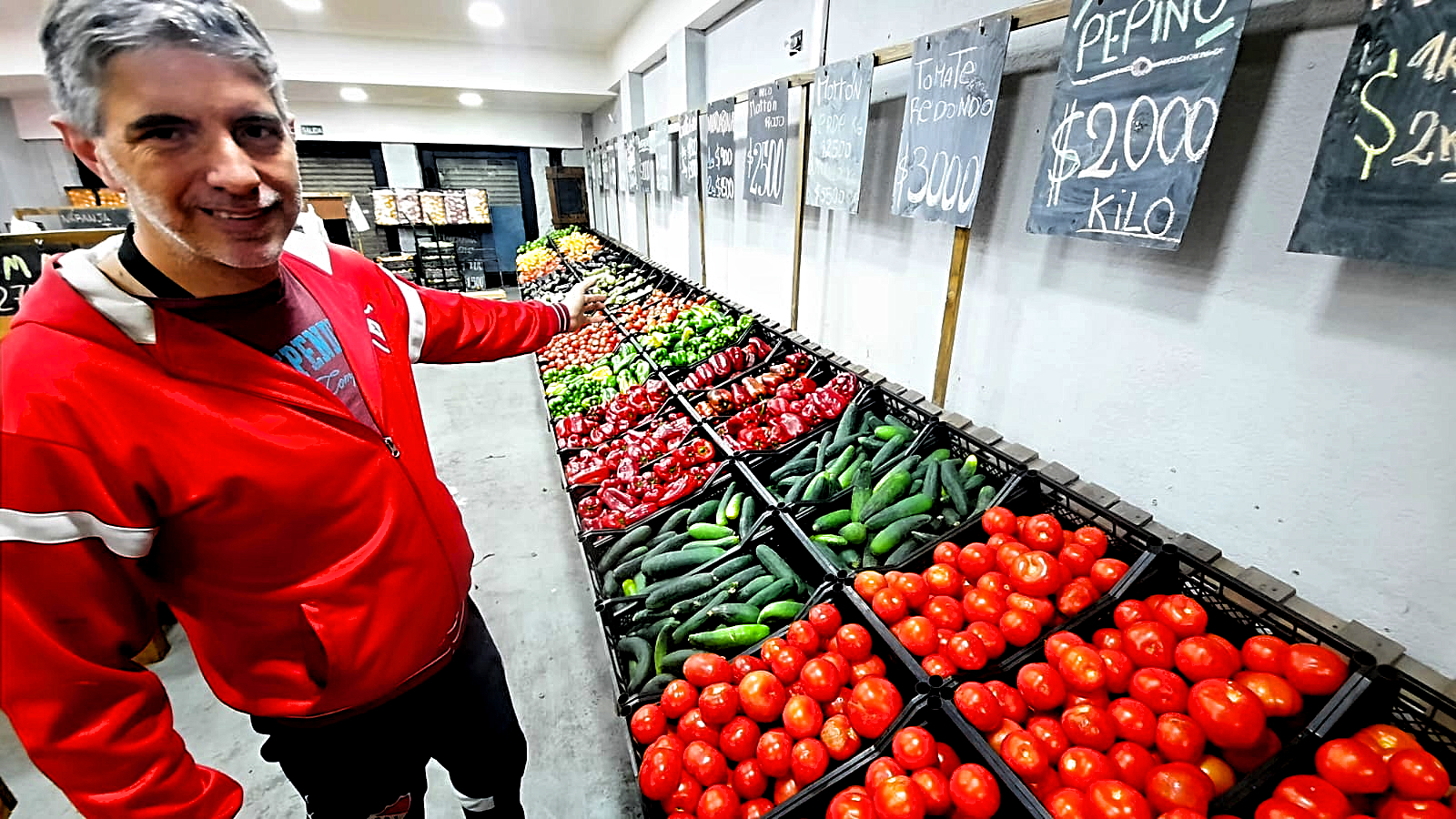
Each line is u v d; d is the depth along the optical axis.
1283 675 0.97
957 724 1.02
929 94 1.72
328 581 0.83
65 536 0.62
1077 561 1.27
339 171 8.50
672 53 4.33
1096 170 1.26
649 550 1.76
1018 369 1.74
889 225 2.25
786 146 2.67
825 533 1.59
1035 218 1.43
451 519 1.06
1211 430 1.26
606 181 8.26
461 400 4.61
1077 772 0.91
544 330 1.49
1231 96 1.12
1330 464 1.07
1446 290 0.88
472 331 1.28
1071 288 1.53
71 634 0.64
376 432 0.88
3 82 5.45
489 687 1.20
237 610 0.81
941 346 1.91
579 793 1.65
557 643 2.17
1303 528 1.13
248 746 1.78
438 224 8.31
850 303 2.59
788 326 3.17
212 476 0.71
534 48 6.83
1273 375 1.13
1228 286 1.18
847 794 0.97
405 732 1.04
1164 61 1.09
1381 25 0.81
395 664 0.94
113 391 0.64
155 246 0.69
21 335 0.62
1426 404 0.93
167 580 0.77
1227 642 1.02
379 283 1.06
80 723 0.65
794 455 1.98
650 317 3.86
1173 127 1.09
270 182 0.66
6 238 1.73
